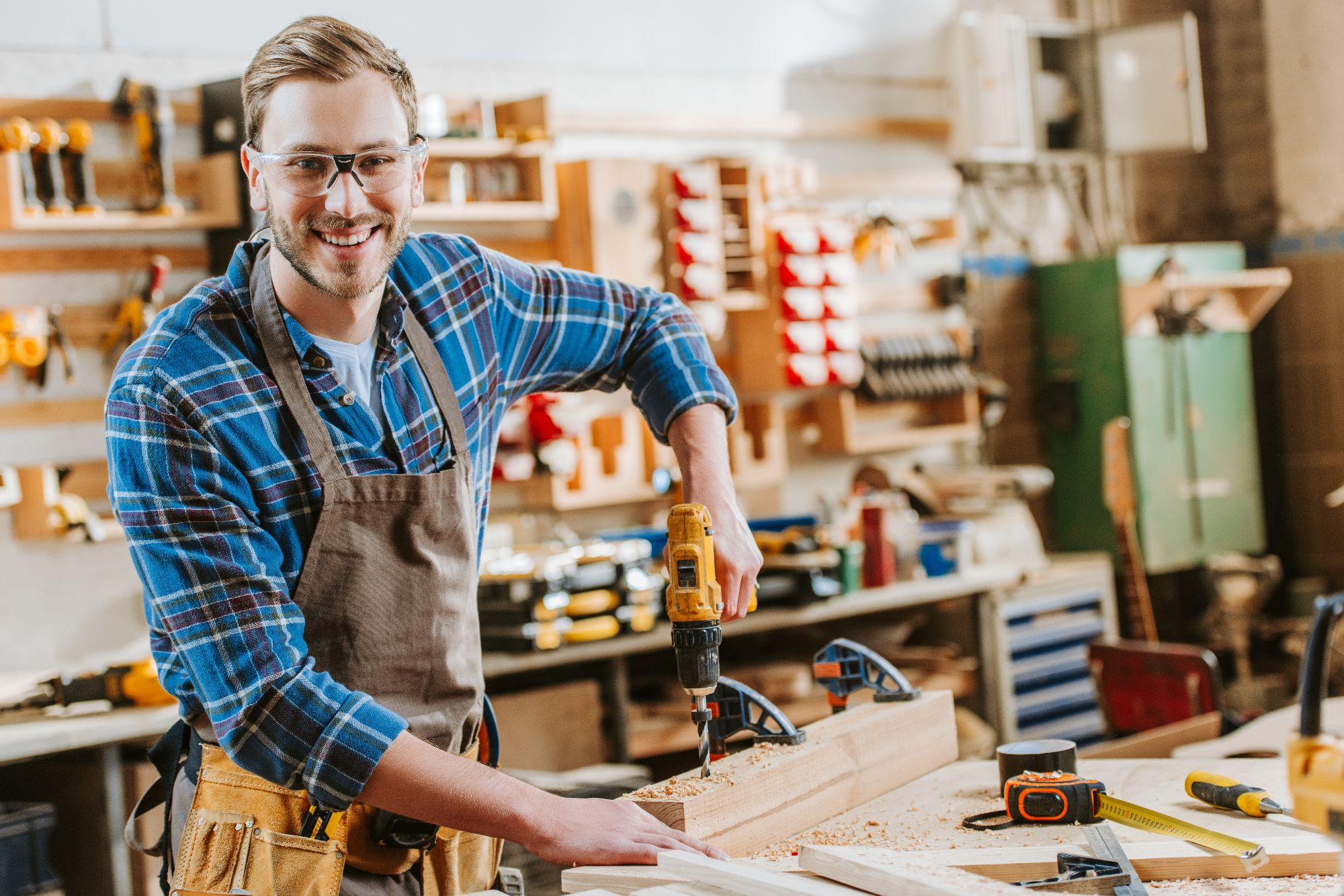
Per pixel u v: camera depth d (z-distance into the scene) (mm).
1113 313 5477
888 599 4113
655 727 3830
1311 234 6238
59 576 3529
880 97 5309
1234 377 5695
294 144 1415
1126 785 1732
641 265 4371
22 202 3293
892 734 1802
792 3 5059
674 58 4758
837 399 4980
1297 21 6203
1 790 3225
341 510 1532
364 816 1568
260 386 1502
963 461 5562
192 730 1666
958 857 1385
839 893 1204
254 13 3857
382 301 1638
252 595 1413
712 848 1383
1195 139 5461
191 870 1551
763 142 4957
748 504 4898
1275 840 1393
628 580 3684
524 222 4324
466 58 4273
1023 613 4574
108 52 3621
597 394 4383
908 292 5305
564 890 1357
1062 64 5684
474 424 1732
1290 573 6379
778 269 4715
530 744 3543
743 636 4504
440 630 1636
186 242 3719
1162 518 5496
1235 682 5852
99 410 3602
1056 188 6016
